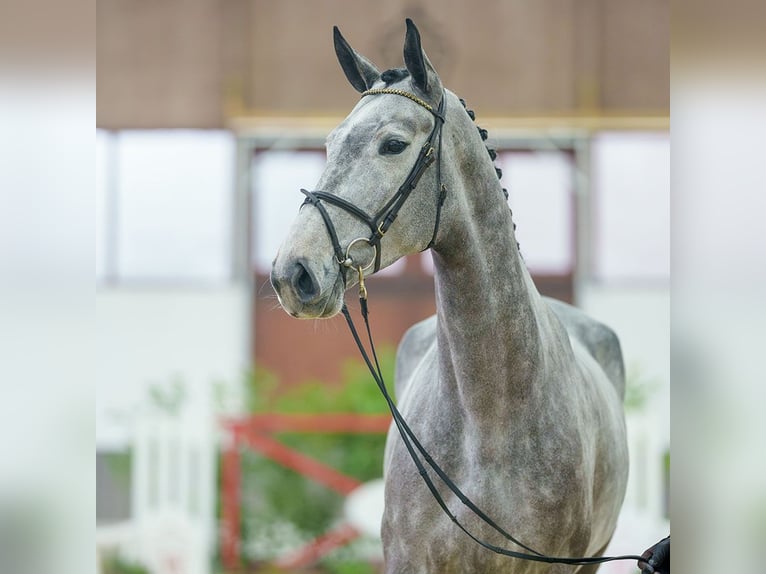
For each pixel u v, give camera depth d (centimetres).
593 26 1916
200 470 1262
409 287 1892
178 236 1891
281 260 412
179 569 1237
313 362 1872
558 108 1911
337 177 425
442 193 440
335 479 1287
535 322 471
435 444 475
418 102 440
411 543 479
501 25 1925
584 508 481
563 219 1905
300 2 1925
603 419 537
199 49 1916
